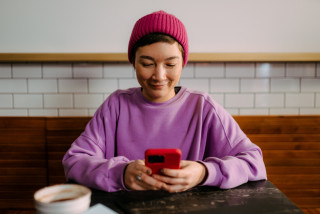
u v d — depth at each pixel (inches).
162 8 56.7
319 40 58.2
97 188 26.8
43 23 56.8
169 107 38.6
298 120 59.2
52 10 56.5
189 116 38.8
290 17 57.4
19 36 57.0
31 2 56.1
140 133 38.3
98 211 19.9
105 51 57.8
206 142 40.2
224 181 26.9
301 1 56.9
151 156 25.8
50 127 58.9
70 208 18.8
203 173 26.9
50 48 57.5
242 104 60.1
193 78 59.1
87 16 56.8
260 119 59.0
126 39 57.6
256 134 59.5
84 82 58.9
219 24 57.3
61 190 21.5
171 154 23.9
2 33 56.8
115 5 56.6
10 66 58.4
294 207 22.7
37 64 58.4
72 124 58.7
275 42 58.1
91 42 57.6
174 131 38.3
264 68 59.1
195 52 58.1
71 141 59.2
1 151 59.7
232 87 59.6
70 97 59.4
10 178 60.4
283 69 59.2
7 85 58.9
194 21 57.1
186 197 25.0
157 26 32.7
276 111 60.4
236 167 28.5
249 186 28.0
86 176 27.5
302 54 57.0
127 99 40.4
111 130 39.7
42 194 20.6
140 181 25.1
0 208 61.1
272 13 57.2
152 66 32.4
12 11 56.3
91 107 59.7
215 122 38.3
